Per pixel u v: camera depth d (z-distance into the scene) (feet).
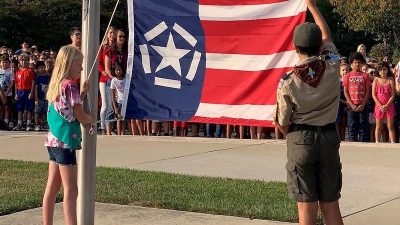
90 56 38.99
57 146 39.06
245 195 53.52
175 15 40.11
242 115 40.11
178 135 101.55
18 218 47.42
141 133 100.22
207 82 40.29
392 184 57.77
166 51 40.42
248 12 39.50
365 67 94.27
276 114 33.12
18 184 59.21
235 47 39.88
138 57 40.63
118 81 93.45
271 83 39.19
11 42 220.02
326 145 32.63
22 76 117.08
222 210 48.67
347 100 92.53
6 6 232.73
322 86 32.42
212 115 40.37
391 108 90.33
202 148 81.20
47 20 235.61
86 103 39.52
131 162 71.46
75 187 39.75
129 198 52.90
